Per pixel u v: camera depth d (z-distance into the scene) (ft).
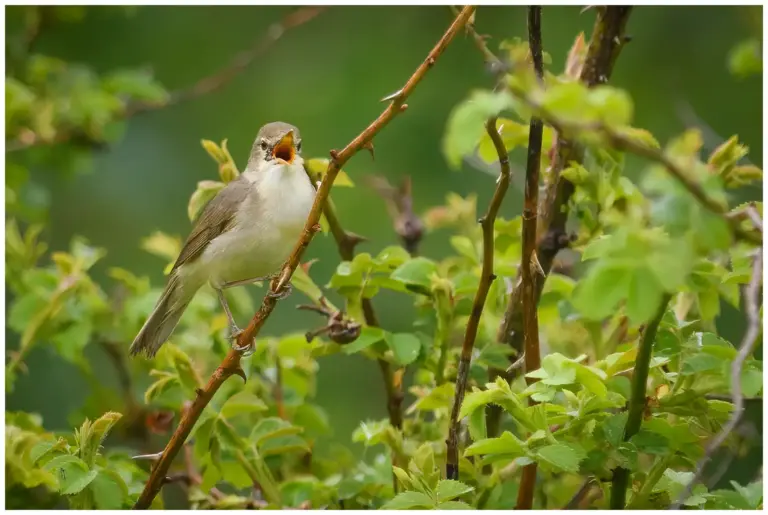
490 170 30.32
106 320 30.55
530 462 18.71
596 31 25.13
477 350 25.07
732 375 16.34
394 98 19.21
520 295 24.47
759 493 19.48
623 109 13.52
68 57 51.62
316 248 46.06
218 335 28.81
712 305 21.81
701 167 15.42
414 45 52.54
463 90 50.80
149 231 49.78
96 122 38.70
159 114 51.75
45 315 28.68
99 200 49.78
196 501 25.75
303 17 36.24
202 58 53.42
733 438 22.12
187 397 25.54
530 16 20.56
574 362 18.88
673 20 50.70
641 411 19.30
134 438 30.83
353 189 48.29
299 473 27.58
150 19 53.42
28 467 23.81
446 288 24.14
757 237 14.79
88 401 30.48
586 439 19.77
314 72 52.95
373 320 26.35
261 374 29.14
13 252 31.89
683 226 14.82
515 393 20.44
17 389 40.32
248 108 52.44
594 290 14.44
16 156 39.70
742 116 48.62
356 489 24.58
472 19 23.57
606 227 23.95
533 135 20.81
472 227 29.53
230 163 26.66
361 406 43.73
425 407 23.70
